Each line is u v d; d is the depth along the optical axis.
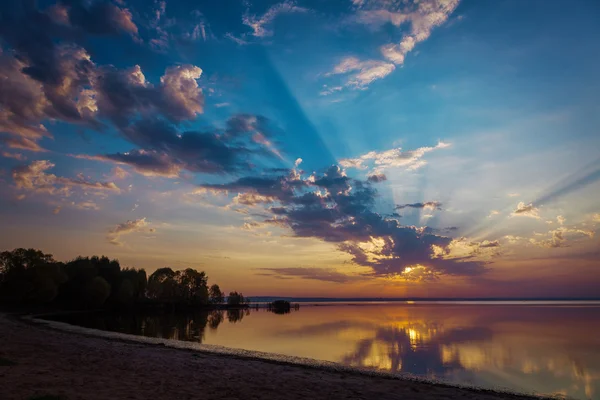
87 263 150.50
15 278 118.88
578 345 53.47
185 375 21.61
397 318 129.75
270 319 125.38
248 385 20.03
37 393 13.84
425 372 32.91
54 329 51.47
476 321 111.06
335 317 139.75
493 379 30.97
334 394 19.16
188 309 197.25
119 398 14.36
